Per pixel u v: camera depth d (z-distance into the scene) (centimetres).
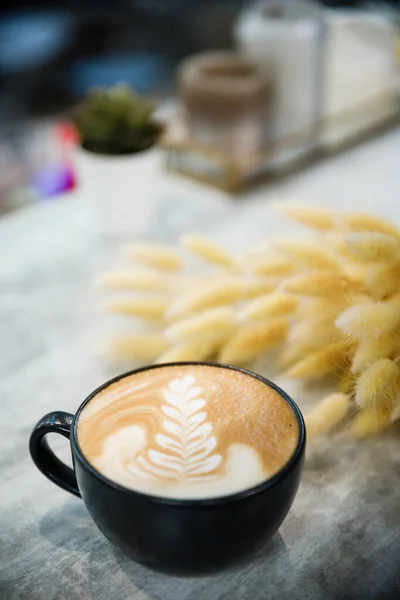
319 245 49
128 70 169
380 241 43
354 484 44
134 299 52
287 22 83
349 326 42
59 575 39
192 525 33
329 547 40
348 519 41
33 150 133
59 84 167
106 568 39
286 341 53
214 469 36
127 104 69
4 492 44
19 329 58
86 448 37
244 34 87
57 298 62
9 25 195
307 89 86
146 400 40
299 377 47
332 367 47
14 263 67
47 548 40
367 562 39
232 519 33
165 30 185
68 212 76
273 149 84
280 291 47
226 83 79
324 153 87
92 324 59
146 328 58
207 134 80
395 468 45
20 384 52
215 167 81
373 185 79
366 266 47
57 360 54
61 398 51
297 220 49
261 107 80
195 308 47
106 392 40
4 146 137
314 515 42
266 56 85
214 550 34
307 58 84
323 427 42
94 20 195
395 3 102
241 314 46
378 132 93
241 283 49
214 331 46
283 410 39
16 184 116
